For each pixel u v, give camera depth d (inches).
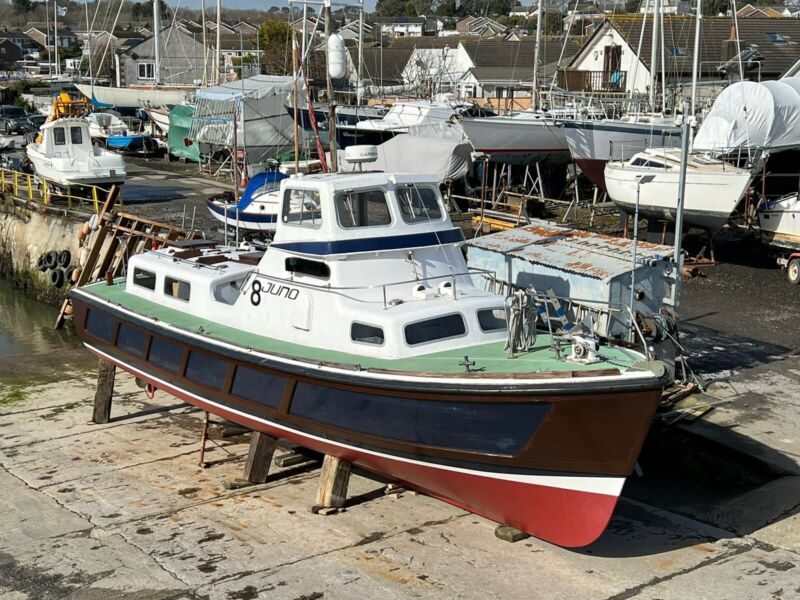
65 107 1120.8
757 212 796.0
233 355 400.8
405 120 1160.8
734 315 640.4
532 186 1088.2
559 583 325.1
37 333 813.2
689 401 478.3
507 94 1710.1
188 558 346.0
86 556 349.1
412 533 366.3
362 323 376.5
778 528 361.1
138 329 462.0
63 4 6683.1
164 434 490.0
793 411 466.0
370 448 364.2
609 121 974.4
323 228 393.4
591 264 479.2
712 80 1317.7
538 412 318.3
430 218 418.9
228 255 500.1
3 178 1101.7
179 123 1405.0
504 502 347.3
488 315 389.7
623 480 321.1
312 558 344.5
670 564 338.6
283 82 1277.1
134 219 781.3
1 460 451.2
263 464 417.1
